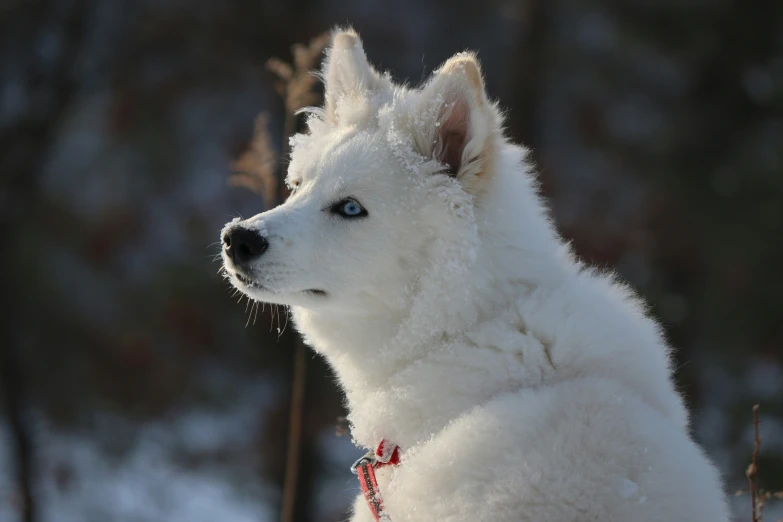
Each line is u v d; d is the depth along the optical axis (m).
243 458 15.75
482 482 2.62
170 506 14.84
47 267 17.48
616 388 2.76
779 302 15.07
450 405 2.96
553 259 3.22
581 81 17.72
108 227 17.80
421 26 18.86
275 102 16.73
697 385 14.62
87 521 14.64
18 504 14.76
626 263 14.97
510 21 18.45
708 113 17.48
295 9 16.91
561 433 2.63
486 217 3.15
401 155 3.29
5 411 14.94
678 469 2.59
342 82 3.77
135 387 16.48
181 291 16.34
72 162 19.17
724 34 17.17
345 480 14.59
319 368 13.79
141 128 18.50
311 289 3.32
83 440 16.41
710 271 15.44
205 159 18.64
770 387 15.17
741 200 15.81
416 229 3.19
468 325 3.09
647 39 16.73
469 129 3.17
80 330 17.19
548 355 2.93
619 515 2.47
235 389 16.58
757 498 3.73
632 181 16.97
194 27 17.47
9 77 18.16
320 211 3.34
